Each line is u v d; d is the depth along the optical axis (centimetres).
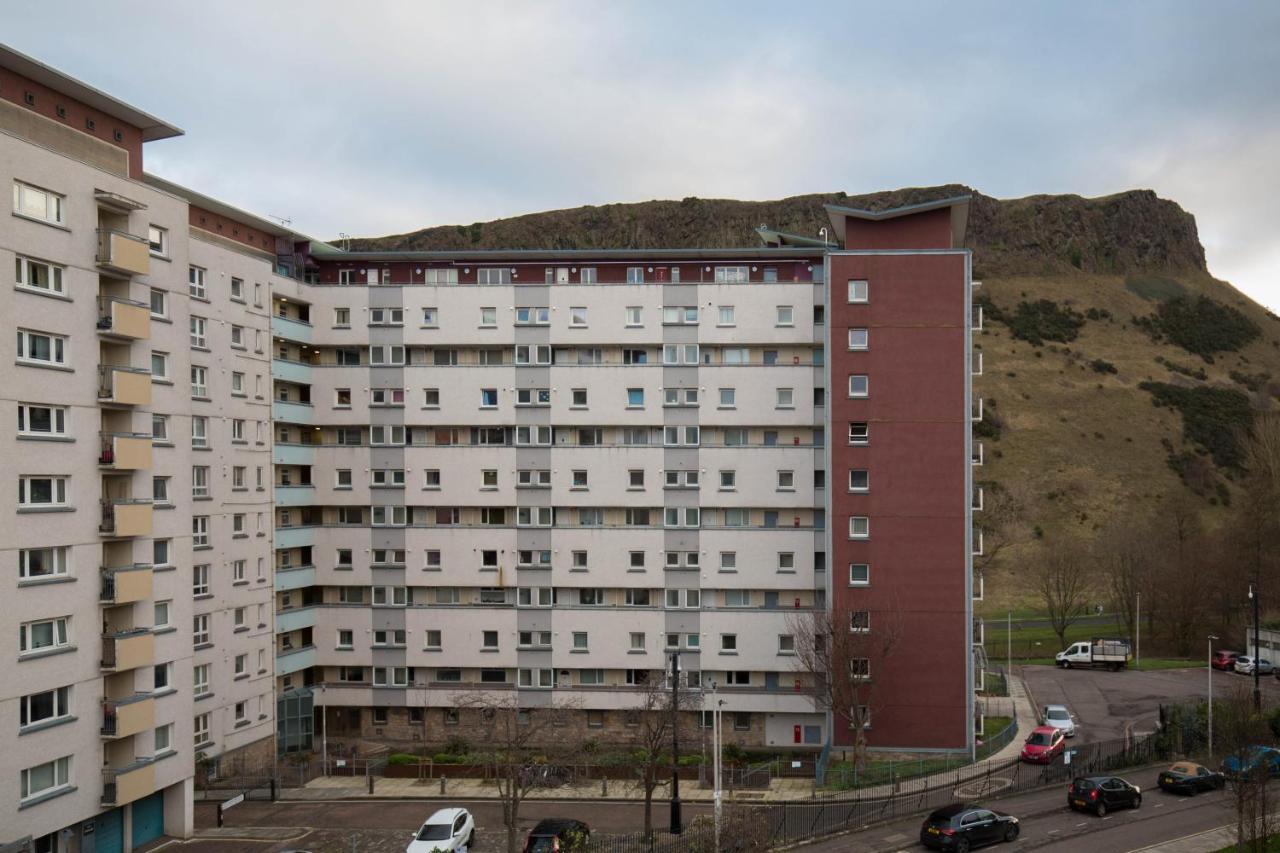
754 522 6300
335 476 6431
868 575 5784
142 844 4291
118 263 3956
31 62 3972
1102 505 15462
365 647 6388
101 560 3944
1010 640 9494
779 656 6156
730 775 5441
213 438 5375
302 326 6316
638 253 6488
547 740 6119
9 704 3484
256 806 5025
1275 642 7994
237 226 6172
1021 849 3934
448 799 5150
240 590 5562
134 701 4006
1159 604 9488
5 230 3506
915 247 5947
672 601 6288
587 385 6331
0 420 3472
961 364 5769
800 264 6481
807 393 6228
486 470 6366
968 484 5741
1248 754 4038
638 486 6300
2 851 3406
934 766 5303
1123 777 5038
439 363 6469
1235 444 17512
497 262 6612
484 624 6338
